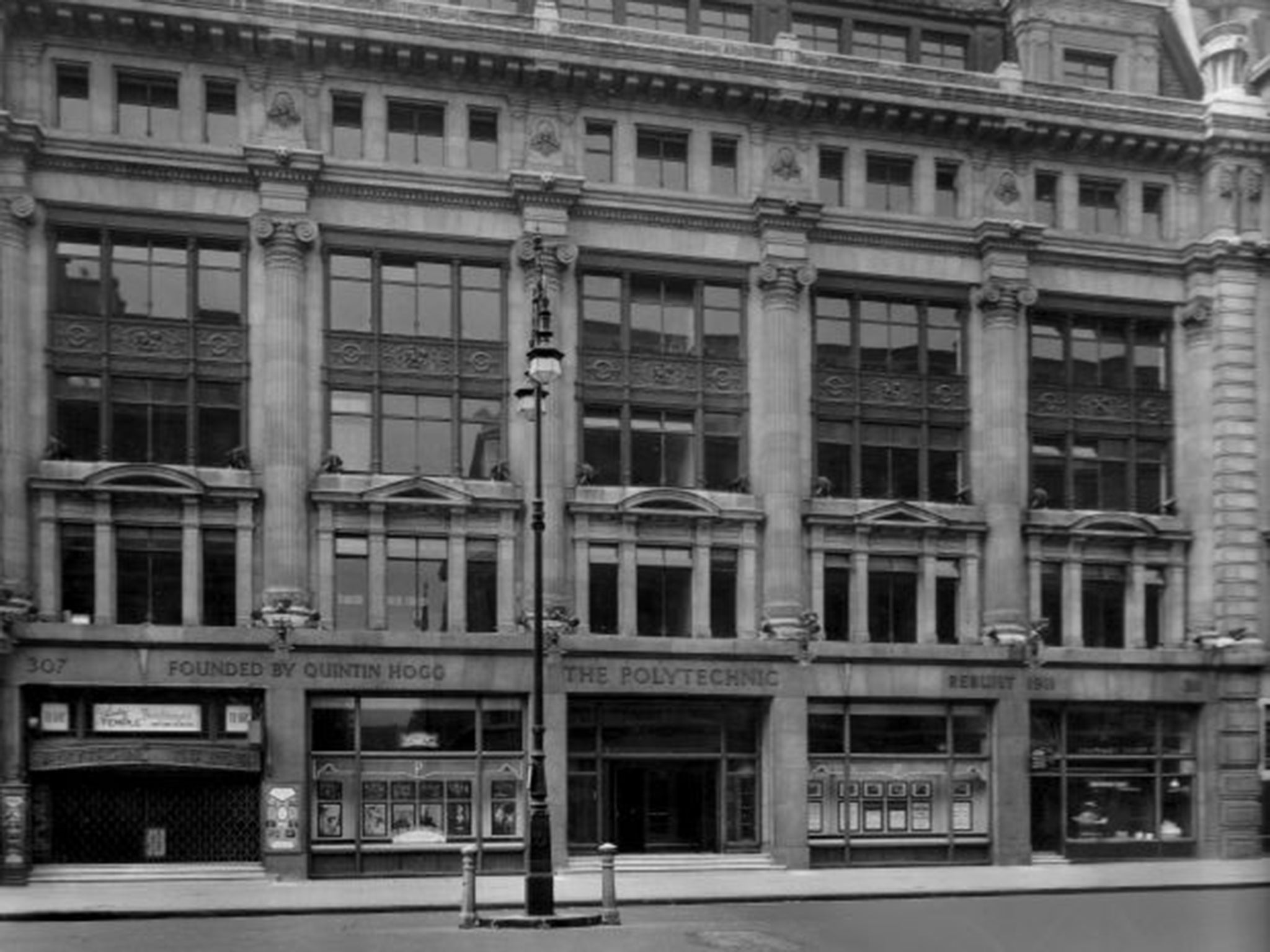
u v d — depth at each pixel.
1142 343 43.56
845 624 40.38
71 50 36.28
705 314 40.12
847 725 39.72
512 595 38.03
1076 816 41.31
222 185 36.91
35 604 35.31
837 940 23.17
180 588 36.31
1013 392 41.38
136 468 35.91
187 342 36.72
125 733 35.38
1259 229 43.31
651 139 40.12
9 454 34.91
